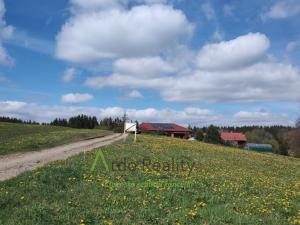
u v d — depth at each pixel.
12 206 14.96
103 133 86.69
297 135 112.88
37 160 31.91
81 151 40.09
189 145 59.16
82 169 24.34
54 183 19.42
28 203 15.52
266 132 176.62
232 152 58.69
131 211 15.16
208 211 15.87
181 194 18.97
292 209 18.25
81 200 16.33
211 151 53.66
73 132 77.12
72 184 19.88
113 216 14.32
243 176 30.48
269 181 30.02
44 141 49.53
